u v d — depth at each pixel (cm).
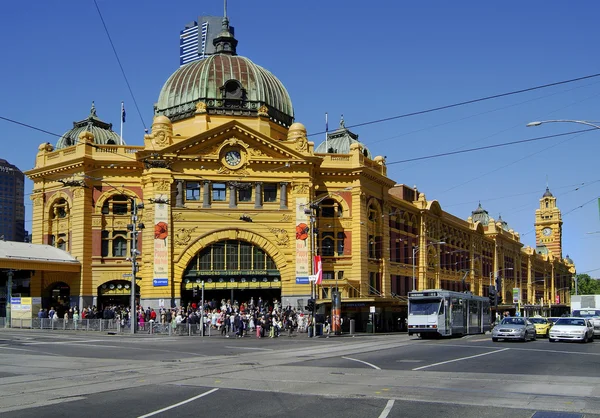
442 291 5284
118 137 7588
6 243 6247
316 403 1767
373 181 7419
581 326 4450
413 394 1916
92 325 5653
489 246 12088
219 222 6506
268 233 6594
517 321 4662
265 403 1770
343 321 6850
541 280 15288
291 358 3153
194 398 1856
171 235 6378
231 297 6431
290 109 7712
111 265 6588
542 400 1795
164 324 5419
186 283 6431
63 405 1753
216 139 6562
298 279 6519
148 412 1648
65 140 7500
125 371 2542
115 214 6662
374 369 2598
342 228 7100
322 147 8175
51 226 6931
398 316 7806
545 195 18275
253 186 6638
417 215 8850
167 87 7506
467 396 1873
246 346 4053
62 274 6600
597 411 1628
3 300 7050
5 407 1725
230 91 7169
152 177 6400
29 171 7012
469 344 4200
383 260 7488
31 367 2695
